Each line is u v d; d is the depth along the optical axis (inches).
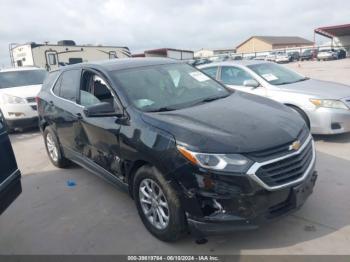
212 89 182.1
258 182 116.6
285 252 127.6
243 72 288.2
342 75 775.7
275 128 131.0
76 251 140.2
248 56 2065.7
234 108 151.6
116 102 158.9
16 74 417.7
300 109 245.4
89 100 182.5
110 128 156.3
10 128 368.8
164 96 164.2
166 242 138.9
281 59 1806.1
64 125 205.3
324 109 235.1
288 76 286.4
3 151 144.3
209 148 119.3
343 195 165.3
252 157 117.7
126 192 160.7
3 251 145.6
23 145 321.1
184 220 129.6
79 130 188.4
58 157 232.2
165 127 133.0
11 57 756.0
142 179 141.6
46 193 199.0
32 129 397.7
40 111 238.5
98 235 149.7
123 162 152.6
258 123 134.1
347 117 234.4
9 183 143.6
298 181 125.2
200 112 146.3
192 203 122.0
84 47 736.3
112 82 165.6
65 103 204.7
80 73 197.5
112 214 167.0
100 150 171.5
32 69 439.2
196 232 124.8
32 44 666.8
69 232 154.6
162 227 137.4
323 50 1878.7
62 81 219.0
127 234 148.2
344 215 148.5
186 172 121.6
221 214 119.3
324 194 167.5
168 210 131.0
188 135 125.0
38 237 153.3
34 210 179.5
